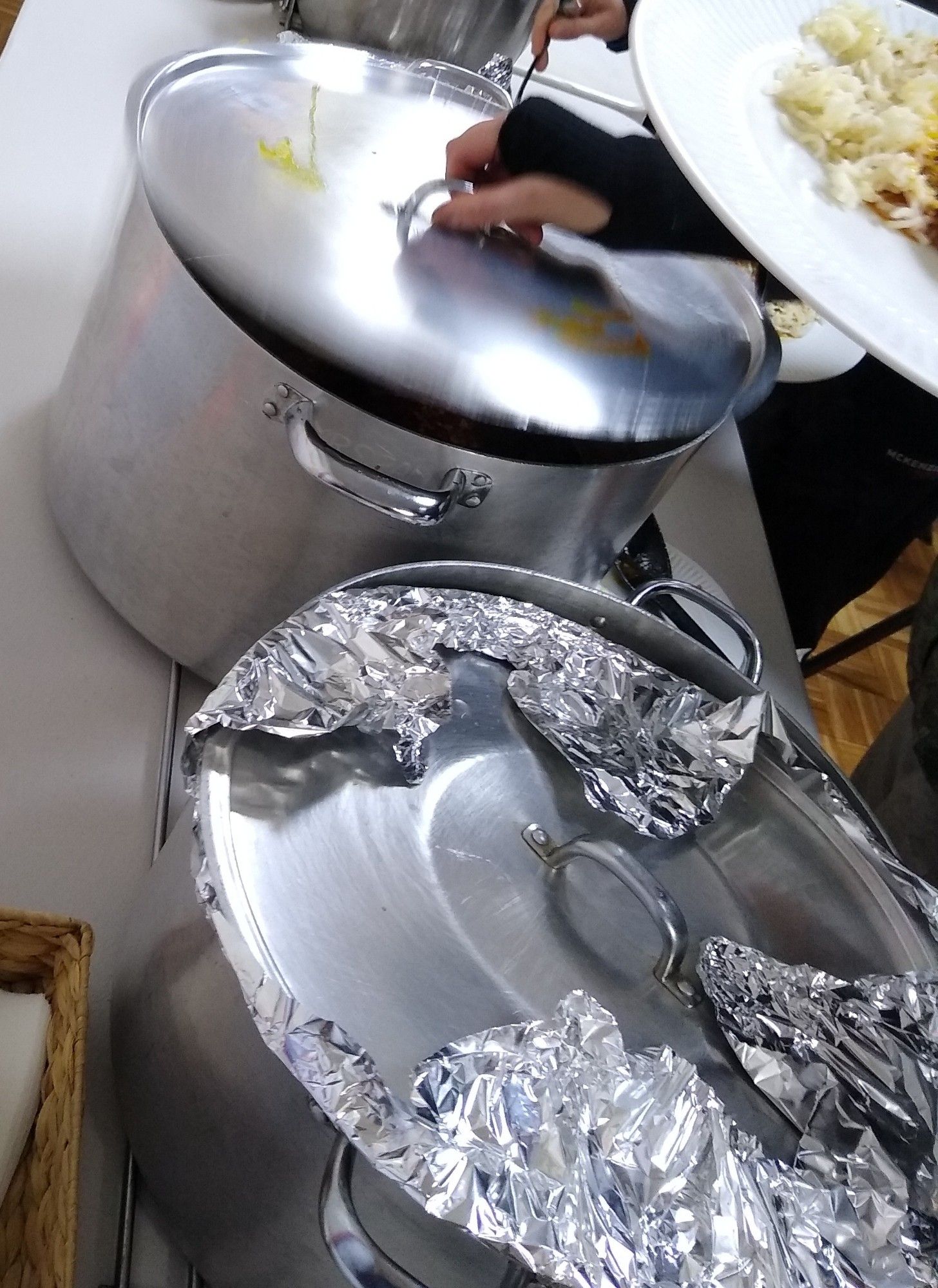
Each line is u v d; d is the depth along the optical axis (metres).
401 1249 0.34
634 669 0.49
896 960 0.43
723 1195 0.32
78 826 0.55
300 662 0.41
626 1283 0.29
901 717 0.91
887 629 1.39
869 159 0.50
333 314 0.45
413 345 0.46
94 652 0.63
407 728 0.42
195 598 0.56
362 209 0.50
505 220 0.50
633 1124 0.33
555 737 0.46
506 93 0.68
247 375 0.46
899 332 0.43
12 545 0.64
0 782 0.55
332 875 0.38
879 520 1.25
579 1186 0.30
